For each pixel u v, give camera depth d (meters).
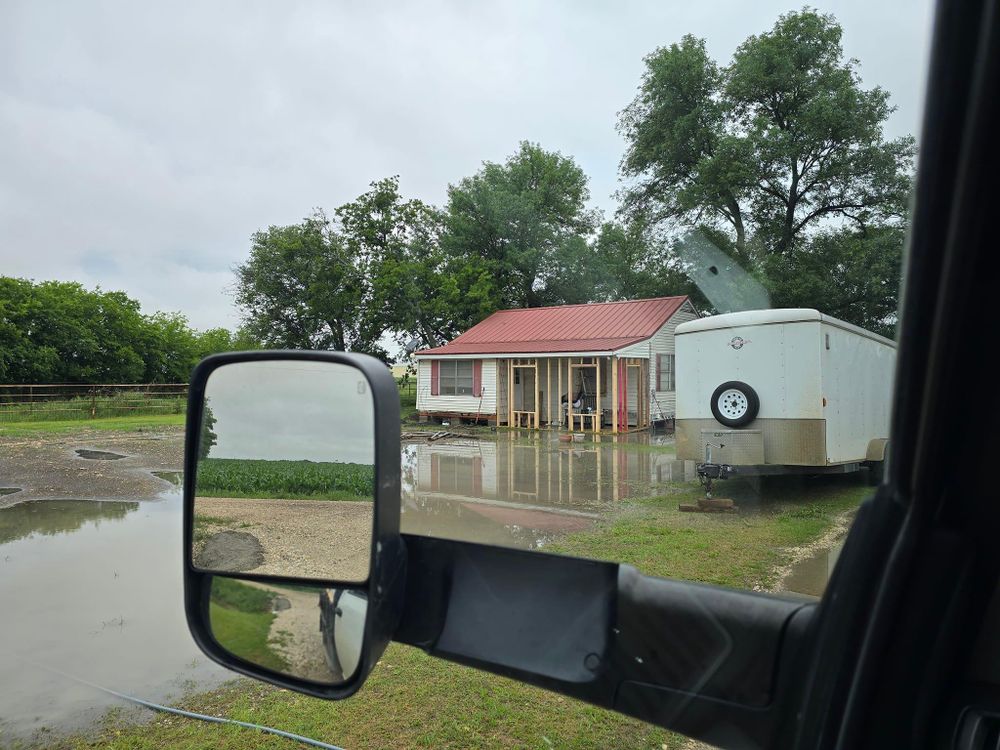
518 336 19.97
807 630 0.95
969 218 0.69
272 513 1.20
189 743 2.87
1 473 11.34
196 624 1.28
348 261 24.23
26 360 32.75
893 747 0.81
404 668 3.23
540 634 1.13
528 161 23.69
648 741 2.23
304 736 2.81
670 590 1.08
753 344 5.52
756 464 5.48
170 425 21.80
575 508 5.31
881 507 0.85
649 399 17.33
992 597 0.79
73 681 3.47
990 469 0.75
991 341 0.72
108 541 6.61
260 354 1.28
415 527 2.06
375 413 1.13
